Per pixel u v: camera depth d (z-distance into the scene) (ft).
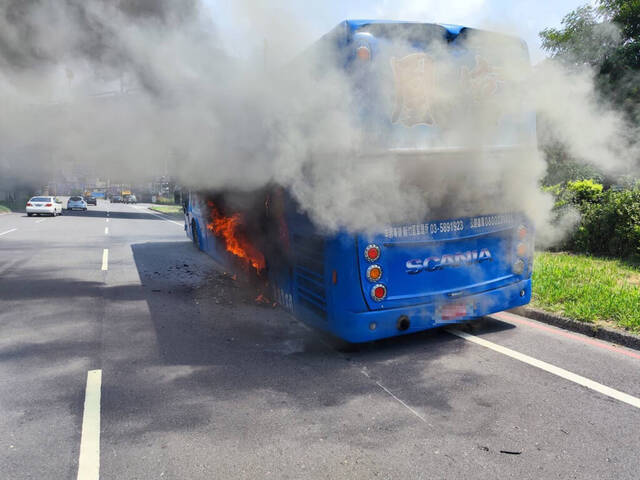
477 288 15.08
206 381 12.55
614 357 13.87
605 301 17.49
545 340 15.44
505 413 10.55
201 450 9.16
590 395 11.39
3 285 25.59
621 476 8.23
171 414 10.68
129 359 14.29
